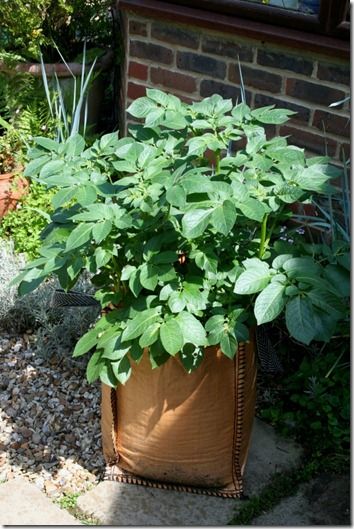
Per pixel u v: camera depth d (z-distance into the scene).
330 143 3.44
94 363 2.34
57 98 4.41
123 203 2.31
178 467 2.61
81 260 2.29
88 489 2.71
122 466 2.70
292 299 2.12
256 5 3.42
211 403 2.48
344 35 3.23
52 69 4.37
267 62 3.50
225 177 2.37
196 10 3.61
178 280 2.28
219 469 2.61
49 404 3.07
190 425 2.51
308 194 2.38
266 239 2.50
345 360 3.03
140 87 4.01
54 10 4.43
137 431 2.58
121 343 2.27
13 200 4.05
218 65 3.67
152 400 2.50
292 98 3.48
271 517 2.61
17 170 4.12
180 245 2.32
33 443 2.90
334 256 2.40
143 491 2.66
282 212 2.48
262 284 2.17
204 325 2.41
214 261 2.27
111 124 4.88
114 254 2.29
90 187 2.29
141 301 2.31
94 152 2.55
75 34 4.71
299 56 3.39
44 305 3.41
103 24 4.73
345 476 2.77
